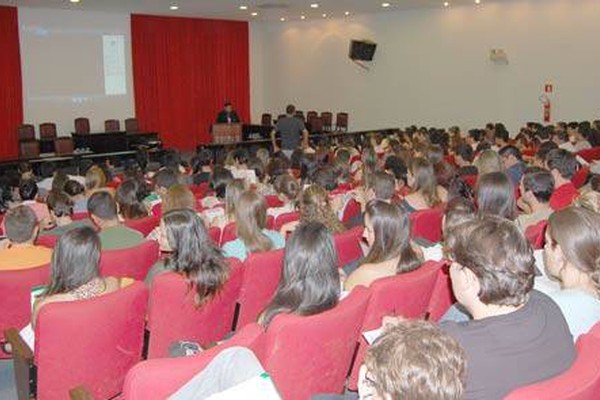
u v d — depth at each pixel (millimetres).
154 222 4340
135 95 14938
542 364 1490
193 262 2639
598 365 1372
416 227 4008
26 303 2898
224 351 1636
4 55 12859
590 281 2062
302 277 2156
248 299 2953
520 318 1554
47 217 4672
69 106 13906
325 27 15883
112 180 7863
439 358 1082
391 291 2354
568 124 10672
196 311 2682
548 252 2176
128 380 1610
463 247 1661
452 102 13594
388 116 14852
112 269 3115
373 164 6465
